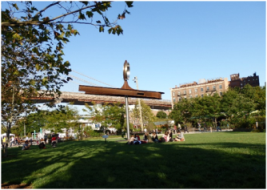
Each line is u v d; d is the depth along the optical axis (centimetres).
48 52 629
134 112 4738
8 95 1022
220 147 984
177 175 523
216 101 4994
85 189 463
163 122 4884
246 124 3108
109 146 1534
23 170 753
